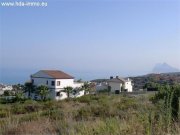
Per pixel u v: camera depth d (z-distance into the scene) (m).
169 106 7.62
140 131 6.86
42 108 28.16
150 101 14.04
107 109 17.34
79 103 32.12
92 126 7.70
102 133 7.05
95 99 37.81
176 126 6.86
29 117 15.77
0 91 90.50
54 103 31.42
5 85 105.88
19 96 60.06
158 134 6.67
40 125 11.01
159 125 6.85
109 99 34.53
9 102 57.81
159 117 7.07
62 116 15.20
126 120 7.90
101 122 8.02
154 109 8.02
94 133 7.22
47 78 71.75
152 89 63.00
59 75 72.62
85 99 37.47
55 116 15.41
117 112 15.57
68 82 74.06
